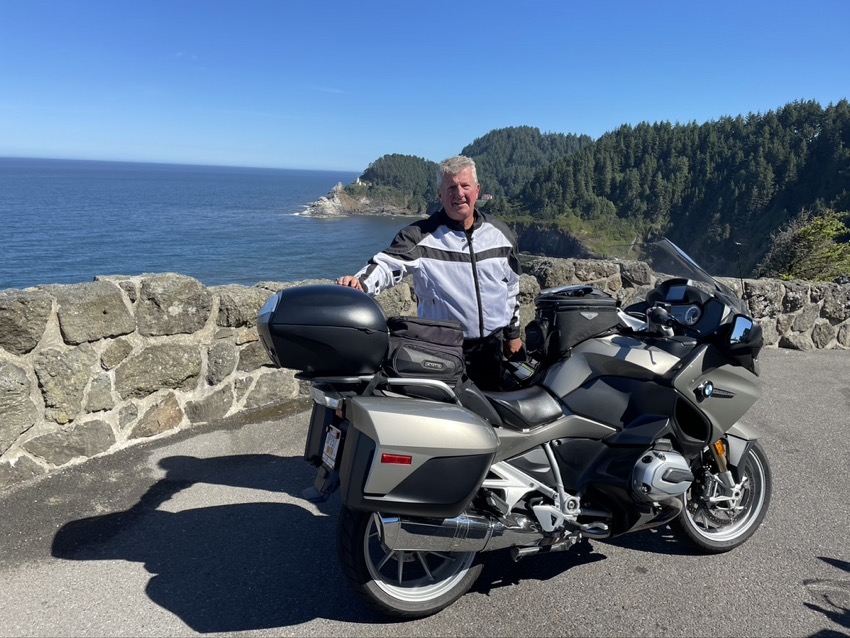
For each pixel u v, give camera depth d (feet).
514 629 7.91
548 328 8.84
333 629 7.76
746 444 9.84
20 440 11.21
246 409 15.15
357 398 7.02
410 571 8.70
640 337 9.24
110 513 10.35
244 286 15.24
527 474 8.15
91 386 12.10
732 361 9.29
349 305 7.03
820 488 12.44
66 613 7.80
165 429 13.55
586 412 8.48
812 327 24.77
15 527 9.76
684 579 9.19
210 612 7.97
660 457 8.37
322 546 9.66
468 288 9.57
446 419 6.99
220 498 11.04
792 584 9.12
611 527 8.79
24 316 10.97
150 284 12.92
